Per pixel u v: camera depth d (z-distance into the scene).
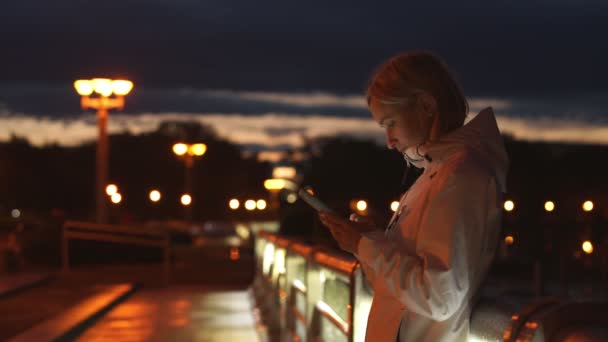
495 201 2.30
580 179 41.97
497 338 2.22
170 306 15.55
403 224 2.49
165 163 88.06
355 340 4.11
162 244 24.06
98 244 29.92
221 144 96.88
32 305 17.12
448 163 2.37
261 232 13.69
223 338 11.34
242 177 96.69
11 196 84.19
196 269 27.70
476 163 2.31
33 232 31.52
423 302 2.24
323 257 5.25
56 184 85.56
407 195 2.62
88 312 13.57
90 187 86.38
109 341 11.27
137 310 14.92
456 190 2.26
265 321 11.00
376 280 2.57
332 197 65.88
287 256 8.29
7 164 84.00
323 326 5.53
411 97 2.53
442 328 2.39
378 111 2.60
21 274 23.81
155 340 11.29
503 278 27.16
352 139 69.75
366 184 64.75
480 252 2.33
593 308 2.00
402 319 2.50
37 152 86.31
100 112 24.58
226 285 21.95
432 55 2.57
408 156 2.71
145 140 89.06
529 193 40.41
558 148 45.94
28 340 10.81
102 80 23.89
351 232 2.56
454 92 2.55
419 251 2.30
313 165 72.00
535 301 2.07
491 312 2.34
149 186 87.25
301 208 34.53
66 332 11.40
